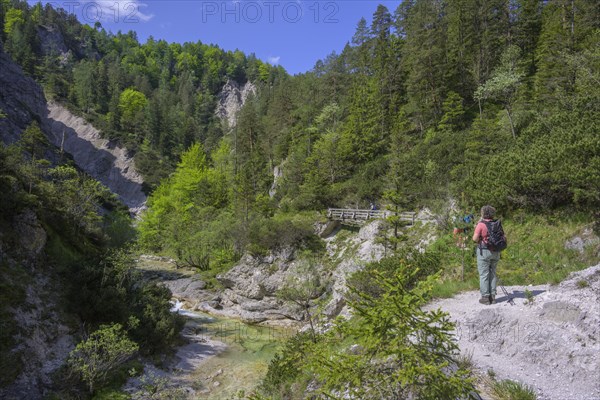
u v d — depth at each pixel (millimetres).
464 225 9992
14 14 130875
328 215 34031
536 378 4316
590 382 4016
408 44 58188
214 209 52438
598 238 9148
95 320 19875
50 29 148500
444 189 24016
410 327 3406
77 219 27281
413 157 33969
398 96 53688
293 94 88625
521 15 49344
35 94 77500
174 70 177125
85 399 15758
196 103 143750
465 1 53188
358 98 53906
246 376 19250
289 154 61500
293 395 7102
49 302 18703
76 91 117500
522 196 12789
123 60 164125
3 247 18797
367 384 3408
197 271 42656
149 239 52188
